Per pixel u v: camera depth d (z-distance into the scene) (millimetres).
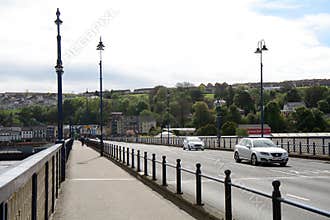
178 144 72562
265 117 87062
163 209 13172
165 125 138625
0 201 4188
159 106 147750
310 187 17844
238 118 105938
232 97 133875
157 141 88438
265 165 30250
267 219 10648
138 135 131875
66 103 102688
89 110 109375
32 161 7668
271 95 130625
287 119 86875
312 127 78625
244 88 135375
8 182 4605
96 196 16062
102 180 21828
